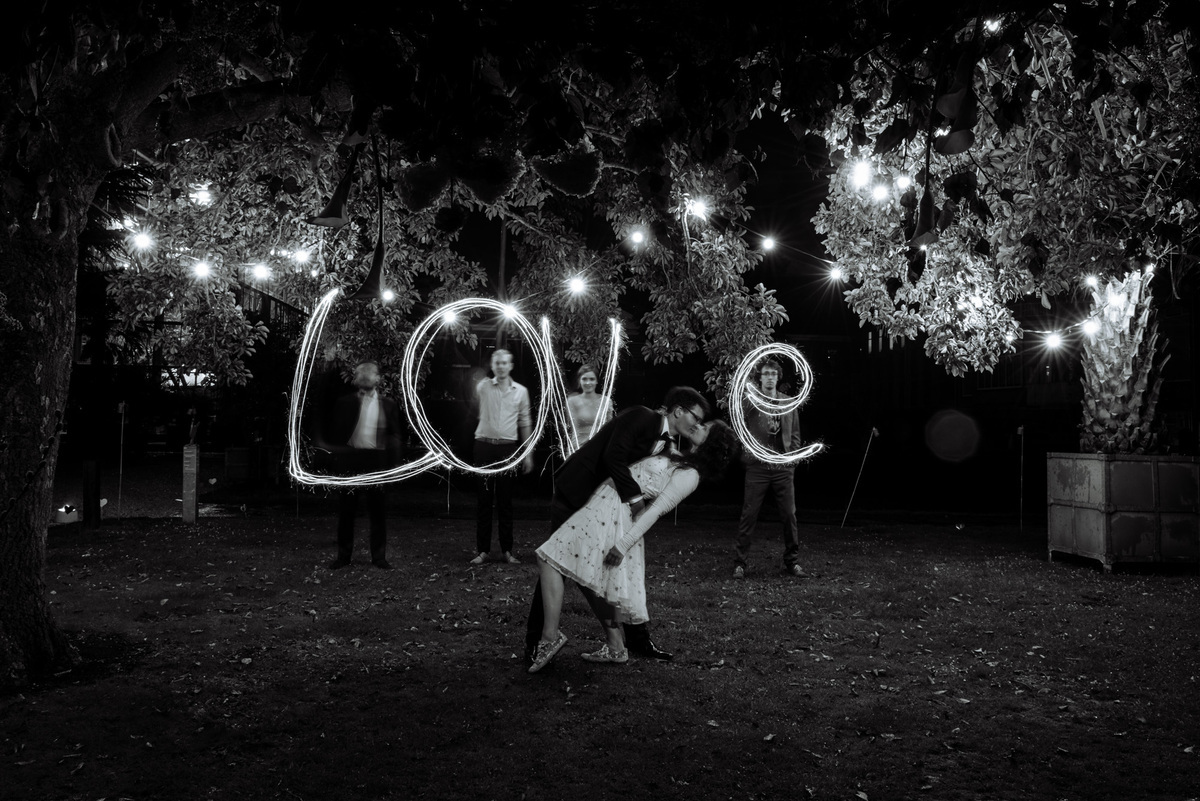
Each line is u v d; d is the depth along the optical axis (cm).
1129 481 877
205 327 873
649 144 306
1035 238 416
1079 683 507
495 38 275
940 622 648
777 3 289
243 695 458
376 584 764
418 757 380
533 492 1658
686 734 413
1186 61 486
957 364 887
